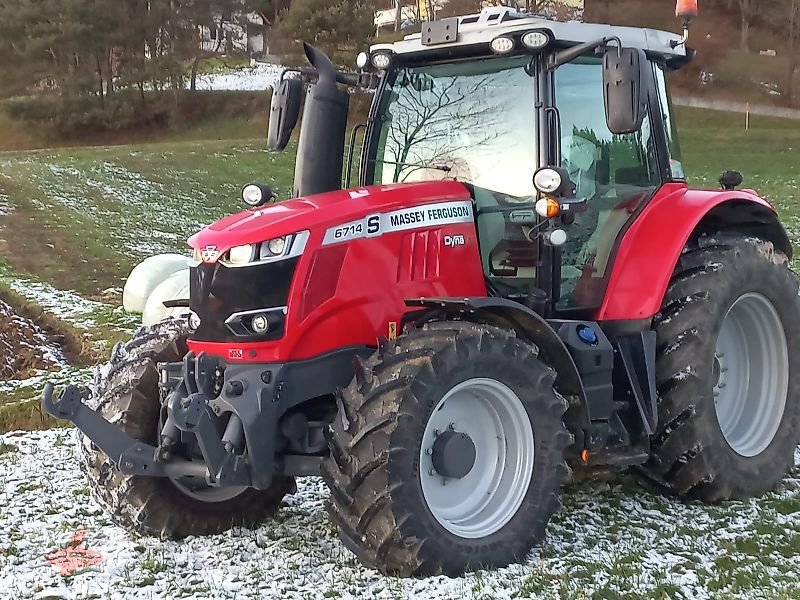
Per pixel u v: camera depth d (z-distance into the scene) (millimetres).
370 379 3965
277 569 4180
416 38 5047
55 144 47750
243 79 53406
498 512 4219
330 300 4227
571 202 4441
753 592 3844
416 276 4492
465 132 4957
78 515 5066
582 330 4688
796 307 5461
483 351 4086
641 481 5371
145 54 50531
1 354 12094
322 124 4992
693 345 4914
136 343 4863
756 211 5562
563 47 4777
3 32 48250
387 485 3816
